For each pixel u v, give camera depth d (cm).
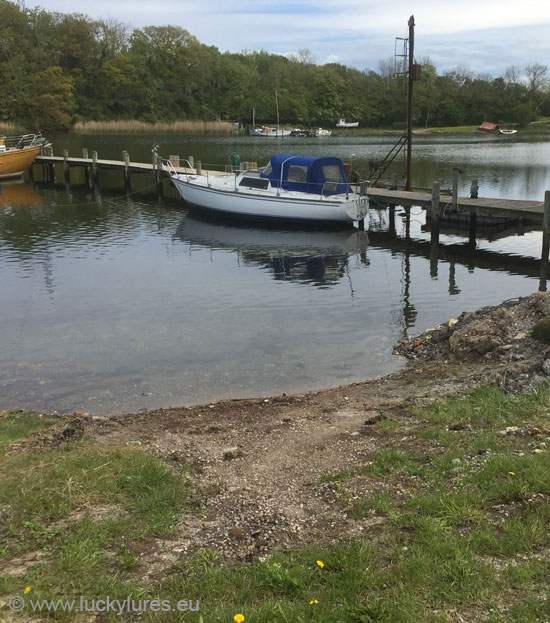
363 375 966
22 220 2547
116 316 1290
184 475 571
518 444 572
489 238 2242
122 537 449
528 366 791
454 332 1042
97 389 916
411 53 2483
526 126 12444
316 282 1602
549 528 422
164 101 10631
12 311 1323
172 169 3048
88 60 9812
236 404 841
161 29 10881
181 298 1430
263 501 507
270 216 2409
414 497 486
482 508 459
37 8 10031
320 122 11950
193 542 445
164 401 870
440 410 710
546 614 338
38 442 679
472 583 370
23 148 3766
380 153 6072
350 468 574
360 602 363
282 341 1134
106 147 6200
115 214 2725
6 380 952
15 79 8075
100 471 559
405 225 2511
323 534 450
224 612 358
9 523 466
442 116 12406
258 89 11875
